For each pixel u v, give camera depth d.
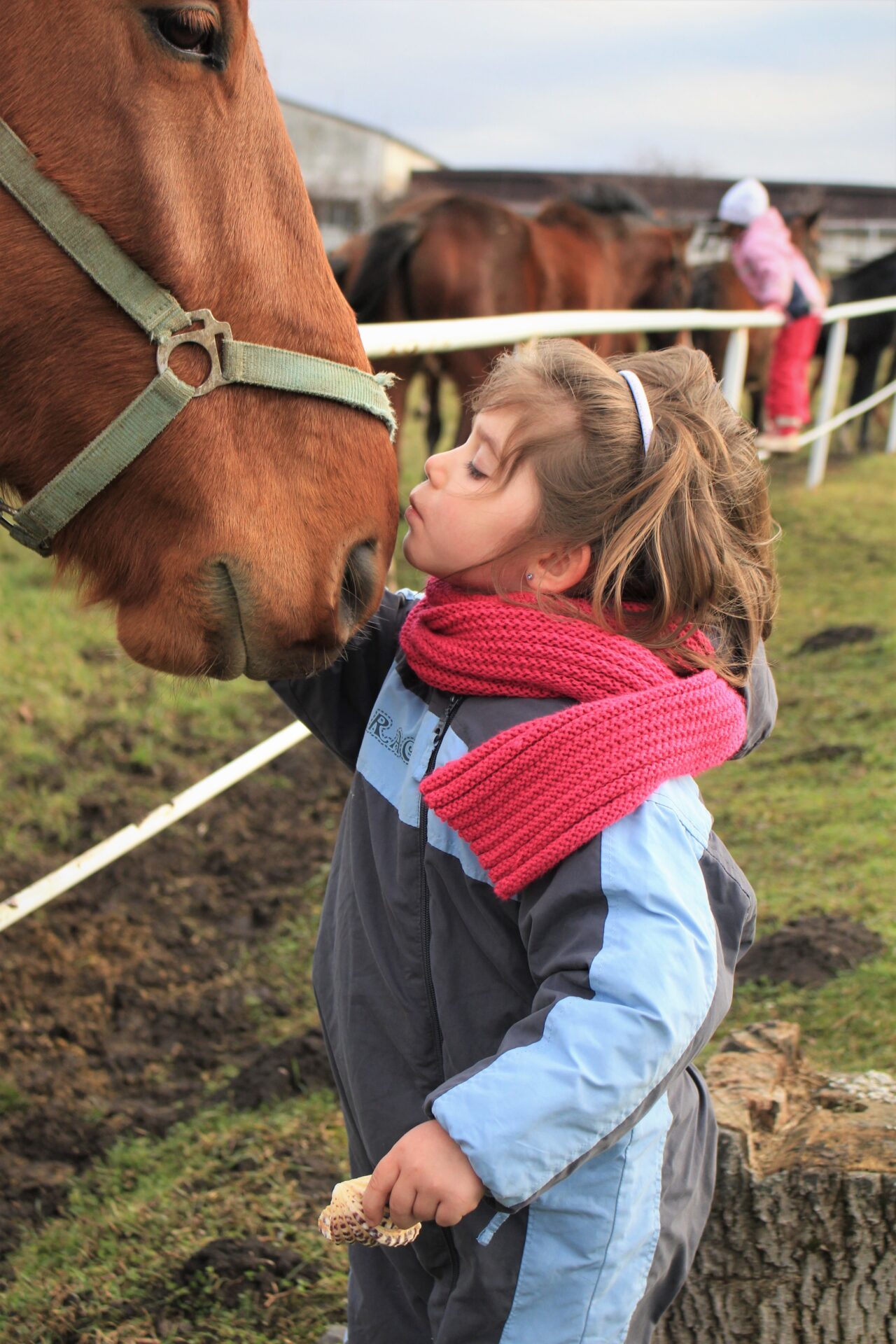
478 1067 0.98
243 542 1.33
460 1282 1.11
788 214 8.98
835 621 4.85
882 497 7.48
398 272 5.75
